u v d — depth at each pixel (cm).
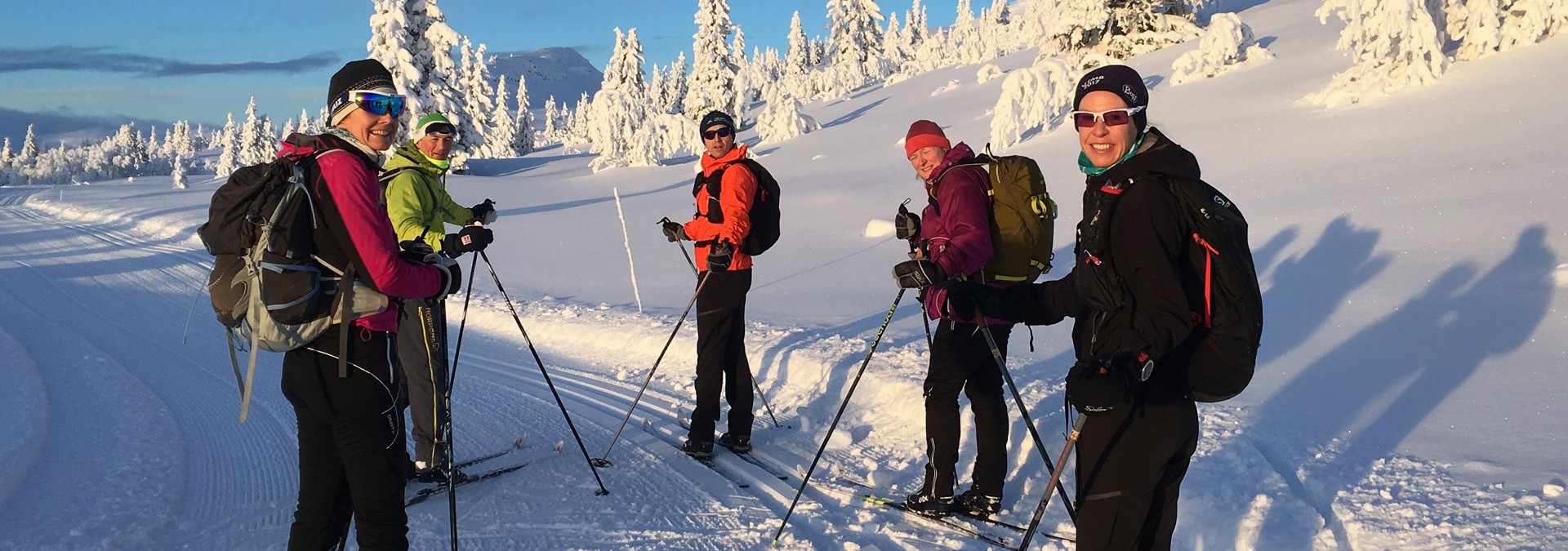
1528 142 1005
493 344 815
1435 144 1117
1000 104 2080
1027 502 388
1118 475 229
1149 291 206
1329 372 492
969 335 356
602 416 562
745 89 5172
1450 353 497
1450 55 1524
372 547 273
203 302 1072
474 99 4100
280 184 254
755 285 1032
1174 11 2997
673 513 400
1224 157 1353
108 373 683
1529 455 350
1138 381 205
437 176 417
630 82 4978
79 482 435
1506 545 282
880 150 2541
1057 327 686
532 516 399
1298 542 308
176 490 429
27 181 9238
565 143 8481
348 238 251
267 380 665
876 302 866
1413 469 351
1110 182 220
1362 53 1534
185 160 9850
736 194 438
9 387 637
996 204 335
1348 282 688
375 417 271
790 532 375
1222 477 362
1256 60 2186
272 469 463
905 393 536
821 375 609
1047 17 3834
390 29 3098
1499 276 634
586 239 1580
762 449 490
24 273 1376
